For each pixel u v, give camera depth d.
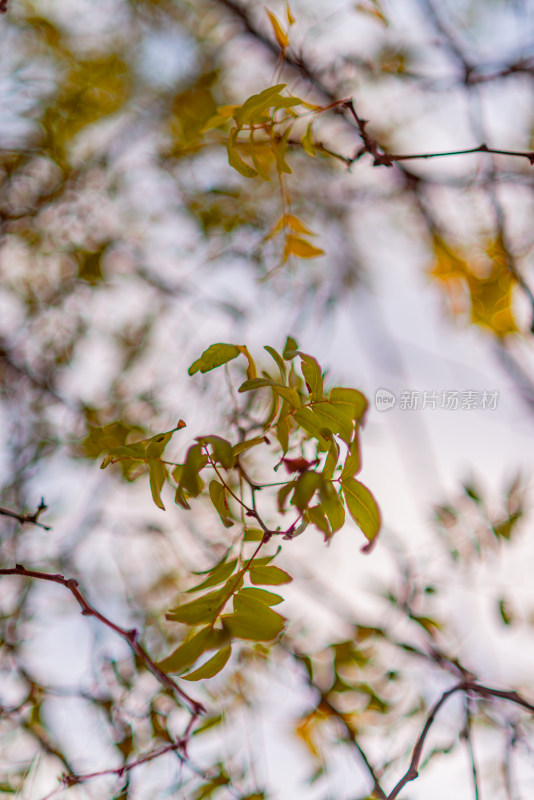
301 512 1.55
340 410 1.58
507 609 2.23
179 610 1.58
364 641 2.13
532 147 2.73
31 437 2.52
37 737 1.96
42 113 2.54
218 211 2.72
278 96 1.63
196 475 1.55
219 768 1.85
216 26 2.79
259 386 1.58
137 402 2.35
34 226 2.58
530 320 2.26
